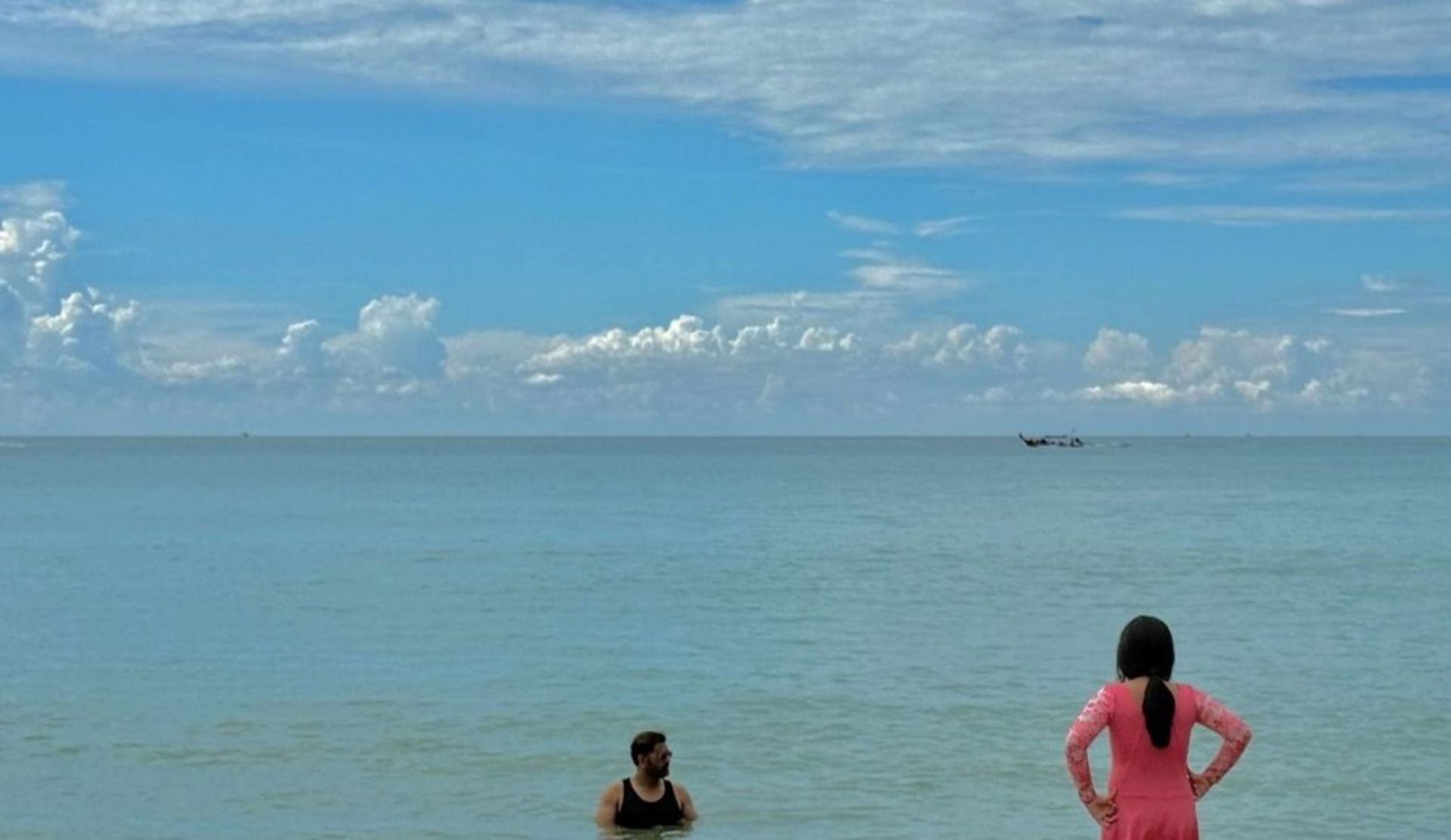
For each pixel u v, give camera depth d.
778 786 20.06
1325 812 18.48
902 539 71.94
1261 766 21.02
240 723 24.56
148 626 37.91
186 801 19.30
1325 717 24.86
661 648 33.91
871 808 18.89
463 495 121.69
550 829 17.92
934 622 39.16
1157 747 10.36
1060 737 23.27
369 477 168.62
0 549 63.84
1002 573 53.75
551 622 39.09
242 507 100.06
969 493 129.75
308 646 34.25
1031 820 18.30
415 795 19.59
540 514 92.31
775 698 26.97
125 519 85.88
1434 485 147.75
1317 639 35.44
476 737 23.42
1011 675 29.83
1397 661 31.67
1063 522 85.94
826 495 123.94
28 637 35.84
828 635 36.28
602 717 25.08
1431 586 48.81
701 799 19.34
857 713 25.41
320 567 55.97
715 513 95.44
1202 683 28.62
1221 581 50.88
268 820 18.33
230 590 47.34
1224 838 17.31
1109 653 33.09
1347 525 82.69
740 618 40.00
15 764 21.50
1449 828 17.75
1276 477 178.00
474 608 42.31
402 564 57.16
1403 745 22.47
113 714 25.38
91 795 19.66
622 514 93.19
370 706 26.16
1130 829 10.35
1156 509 100.56
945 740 23.05
